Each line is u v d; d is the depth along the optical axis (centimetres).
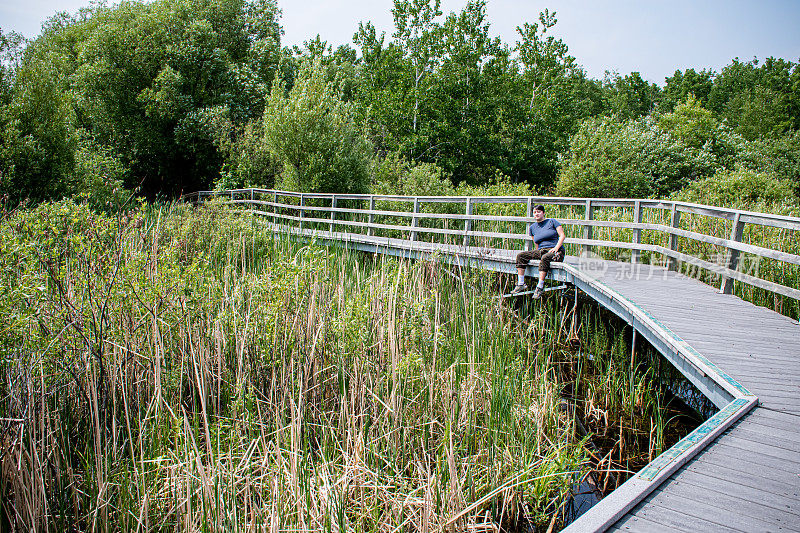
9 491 347
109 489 370
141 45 2138
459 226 1259
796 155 2698
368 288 644
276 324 516
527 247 860
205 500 344
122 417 441
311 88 1650
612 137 2170
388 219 1391
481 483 432
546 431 521
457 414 484
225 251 933
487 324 682
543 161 2888
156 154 2261
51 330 434
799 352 474
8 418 343
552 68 3027
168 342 503
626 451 502
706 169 2197
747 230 870
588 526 252
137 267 489
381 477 412
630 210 1333
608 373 611
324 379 512
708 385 439
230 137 2191
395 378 480
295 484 353
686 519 264
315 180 1595
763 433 352
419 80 2641
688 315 585
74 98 1827
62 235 491
